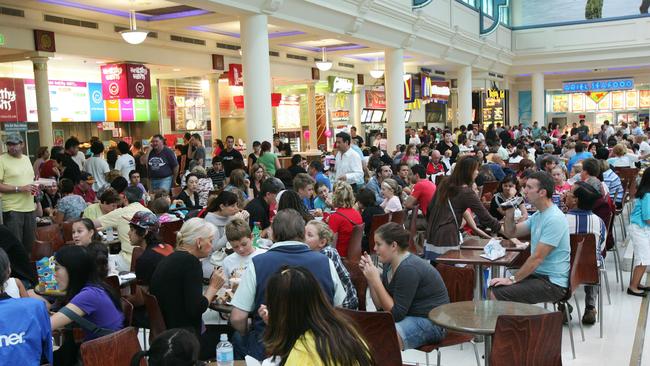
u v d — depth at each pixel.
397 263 3.96
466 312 3.58
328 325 2.19
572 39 25.84
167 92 16.67
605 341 5.28
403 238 3.93
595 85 28.08
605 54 25.38
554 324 3.20
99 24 11.93
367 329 3.40
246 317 3.53
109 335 3.00
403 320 3.88
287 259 3.49
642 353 4.98
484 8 23.22
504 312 3.58
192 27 13.81
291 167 9.88
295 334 2.20
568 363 4.80
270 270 3.47
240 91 18.66
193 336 2.44
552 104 30.17
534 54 26.44
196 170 8.66
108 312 3.56
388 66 15.74
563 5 26.31
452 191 5.39
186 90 17.22
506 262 4.72
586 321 5.74
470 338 4.09
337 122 21.70
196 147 12.51
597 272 5.32
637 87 28.33
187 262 3.73
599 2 25.66
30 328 2.94
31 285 5.31
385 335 3.37
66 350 3.68
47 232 6.67
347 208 6.23
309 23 11.45
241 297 3.51
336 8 11.80
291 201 5.35
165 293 3.71
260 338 3.54
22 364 2.90
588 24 25.55
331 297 3.51
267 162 9.99
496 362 3.19
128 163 10.34
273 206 7.18
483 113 27.33
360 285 4.53
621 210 9.21
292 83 20.31
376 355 3.40
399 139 15.81
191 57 14.62
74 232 5.10
